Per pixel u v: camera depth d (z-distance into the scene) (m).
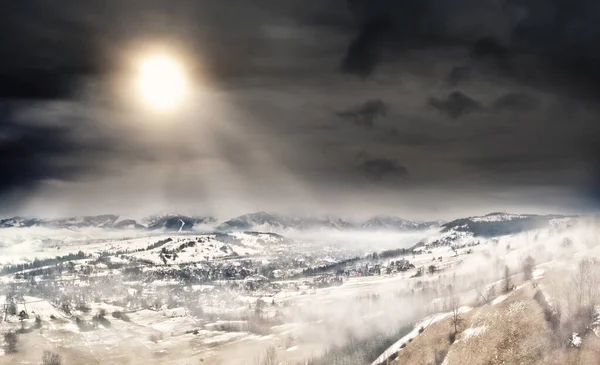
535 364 153.38
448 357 182.50
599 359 141.00
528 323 170.88
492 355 167.38
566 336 154.62
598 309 157.38
